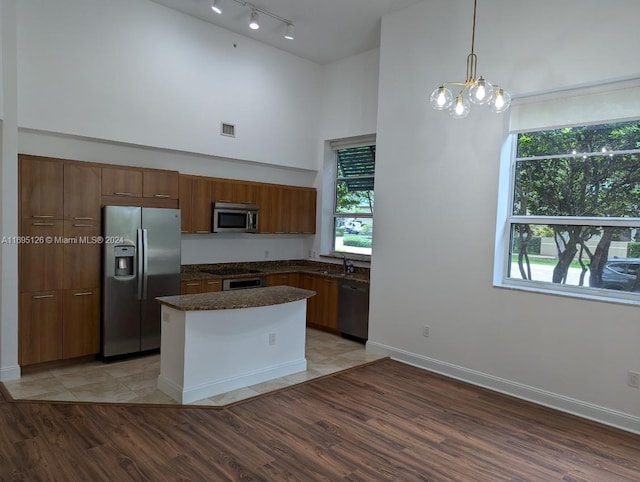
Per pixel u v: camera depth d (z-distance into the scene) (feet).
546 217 13.52
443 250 15.28
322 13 17.01
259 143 20.42
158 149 17.54
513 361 13.61
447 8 15.10
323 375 14.92
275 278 20.76
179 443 10.12
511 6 13.55
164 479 8.75
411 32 16.16
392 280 16.89
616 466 9.76
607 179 12.38
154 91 16.88
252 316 13.73
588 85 12.33
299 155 22.22
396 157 16.67
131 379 13.91
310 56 21.71
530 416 12.16
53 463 9.18
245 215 20.02
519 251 14.16
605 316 11.86
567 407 12.50
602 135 12.44
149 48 16.69
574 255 13.04
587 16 12.05
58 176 14.21
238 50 19.42
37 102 14.24
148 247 15.96
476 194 14.39
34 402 12.05
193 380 12.39
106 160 16.47
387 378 14.82
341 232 23.15
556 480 9.18
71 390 12.94
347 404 12.62
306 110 22.39
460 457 9.94
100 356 15.69
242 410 11.99
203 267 20.31
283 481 8.82
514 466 9.64
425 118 15.74
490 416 12.10
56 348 14.42
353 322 19.11
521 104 13.74
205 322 12.55
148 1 16.56
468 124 14.56
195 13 17.56
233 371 13.35
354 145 22.18
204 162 19.36
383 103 17.12
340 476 9.05
